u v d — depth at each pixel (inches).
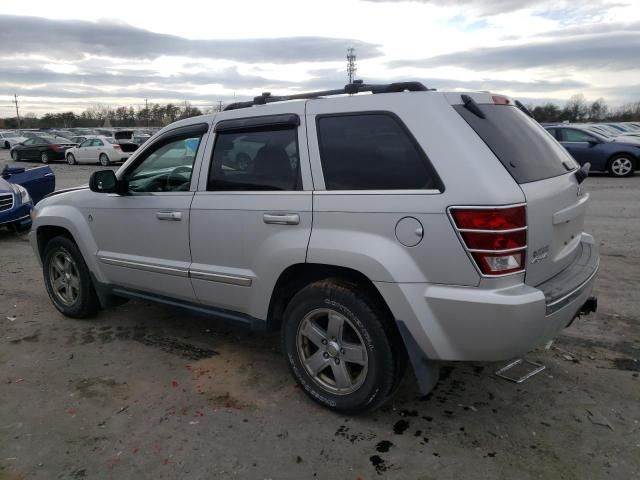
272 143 135.5
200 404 136.4
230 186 142.9
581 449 114.9
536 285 115.5
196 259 151.4
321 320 133.0
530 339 107.2
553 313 110.3
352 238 118.2
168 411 133.2
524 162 116.3
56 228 196.9
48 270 201.2
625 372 147.7
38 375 154.0
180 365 159.0
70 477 109.3
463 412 130.3
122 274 173.9
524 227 106.6
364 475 108.4
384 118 118.9
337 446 118.0
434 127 112.3
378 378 120.7
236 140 143.0
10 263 287.1
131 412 133.1
